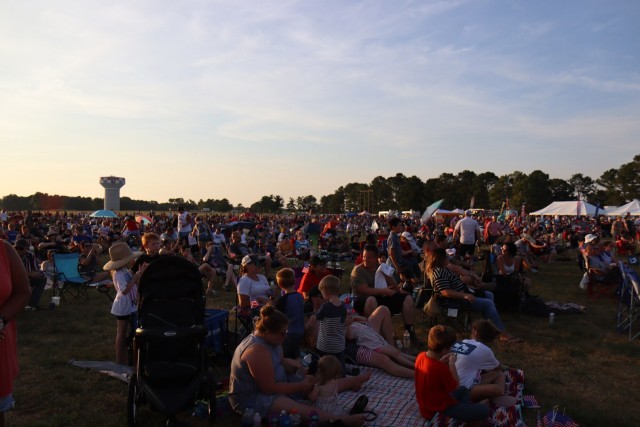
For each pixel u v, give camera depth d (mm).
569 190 131125
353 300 8406
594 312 10438
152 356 5117
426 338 8422
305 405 4961
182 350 5152
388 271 8188
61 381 6250
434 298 8578
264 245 19672
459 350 5203
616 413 5355
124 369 6602
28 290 3398
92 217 46062
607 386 6195
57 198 160750
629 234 26453
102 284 11297
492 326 5426
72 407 5473
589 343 8055
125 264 6883
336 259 20484
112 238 26094
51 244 16922
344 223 52875
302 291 8797
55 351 7555
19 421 5098
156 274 5320
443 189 124438
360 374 6340
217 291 12945
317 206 175125
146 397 4949
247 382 5047
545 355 7430
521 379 5820
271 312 5113
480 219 55250
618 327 8875
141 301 5332
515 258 10805
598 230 31609
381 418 5141
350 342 6867
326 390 5148
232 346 7414
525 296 10250
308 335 7277
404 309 7902
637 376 6555
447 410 4652
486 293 8773
